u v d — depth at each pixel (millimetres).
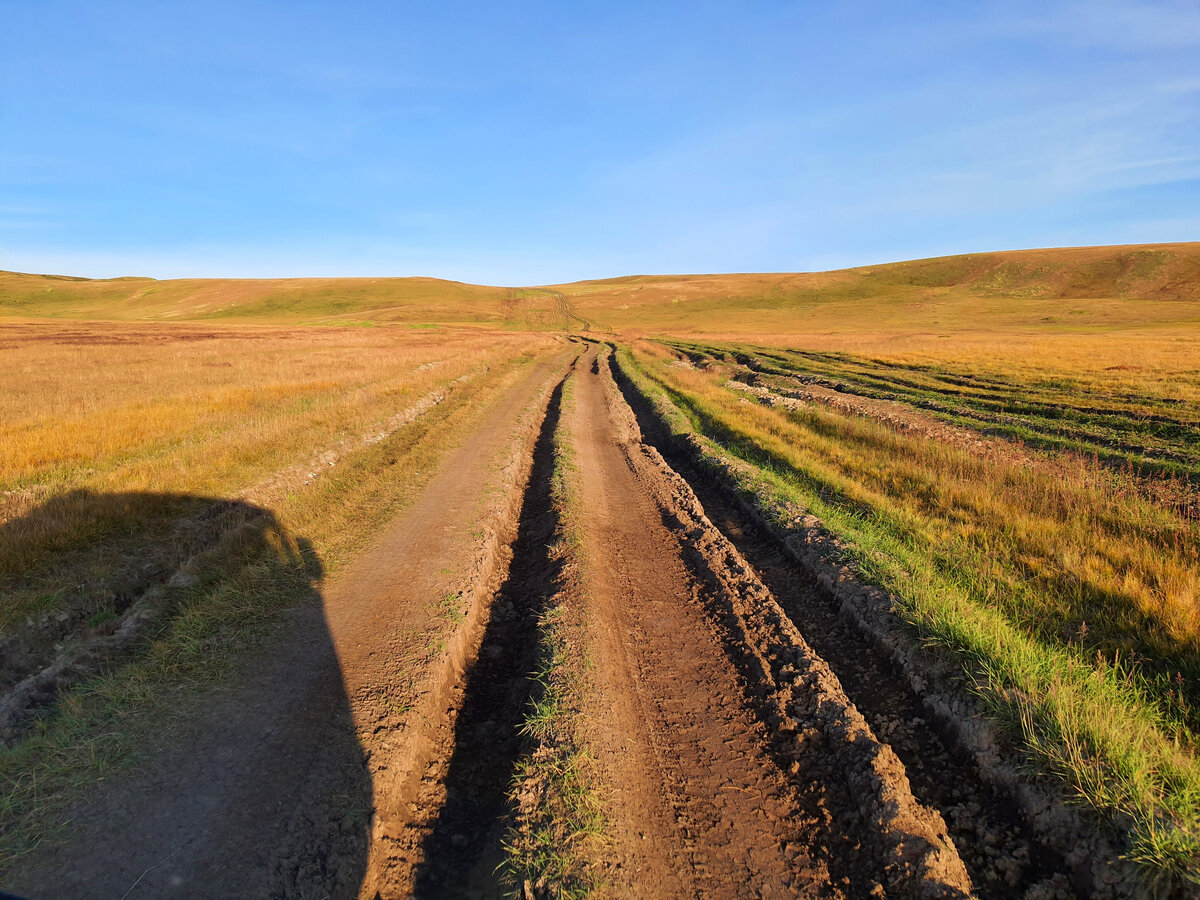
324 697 4488
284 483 9664
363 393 17094
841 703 4402
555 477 10836
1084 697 3912
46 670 4539
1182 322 71312
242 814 3443
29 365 25000
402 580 6500
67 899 2898
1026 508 8008
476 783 4105
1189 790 3195
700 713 4590
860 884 3211
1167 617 4926
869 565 6332
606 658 5184
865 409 17359
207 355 31391
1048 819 3406
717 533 8031
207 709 4309
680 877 3223
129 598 6051
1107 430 13609
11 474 8656
